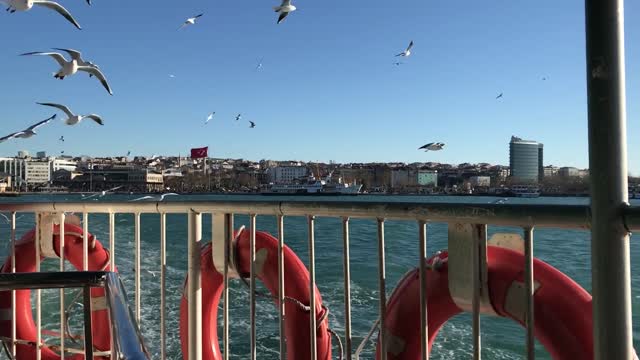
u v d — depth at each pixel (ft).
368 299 40.14
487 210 7.13
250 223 10.64
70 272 6.81
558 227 6.40
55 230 13.58
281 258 10.09
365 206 8.55
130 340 4.77
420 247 8.04
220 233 11.34
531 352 6.93
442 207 7.65
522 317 7.45
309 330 10.29
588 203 6.09
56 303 35.47
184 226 109.50
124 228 103.45
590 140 5.54
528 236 6.80
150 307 36.19
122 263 58.65
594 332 5.61
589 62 5.52
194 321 11.62
